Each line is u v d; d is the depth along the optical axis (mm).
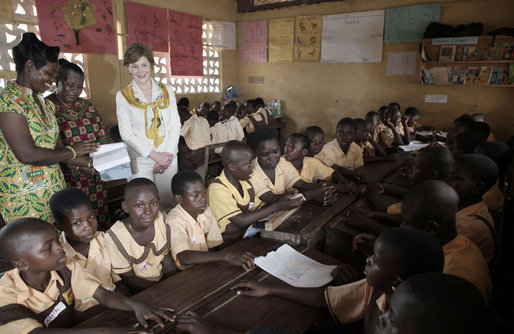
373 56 5176
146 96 2340
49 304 1142
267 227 1562
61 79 1983
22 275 1097
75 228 1352
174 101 2486
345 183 2361
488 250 1497
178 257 1456
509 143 4016
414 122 4574
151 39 4996
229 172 1854
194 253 1394
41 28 3760
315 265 1322
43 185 1608
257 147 1995
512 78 4102
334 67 5574
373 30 5098
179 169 3654
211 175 4309
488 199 1956
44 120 1593
